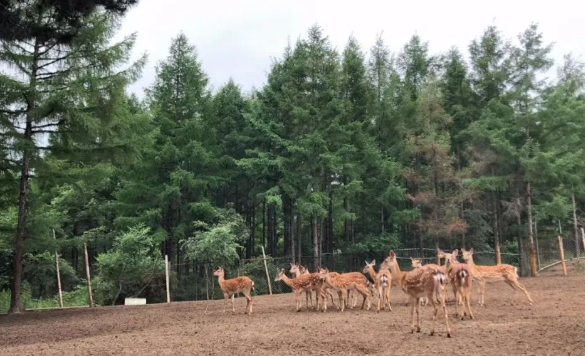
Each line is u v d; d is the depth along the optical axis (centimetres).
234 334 1085
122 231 2936
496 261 3102
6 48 1709
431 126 3144
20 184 1898
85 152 1908
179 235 3184
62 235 3134
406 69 3738
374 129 3512
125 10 1370
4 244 2080
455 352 805
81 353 907
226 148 3506
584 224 3825
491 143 2959
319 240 3453
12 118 1730
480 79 3409
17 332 1334
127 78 1866
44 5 1377
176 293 2830
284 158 3050
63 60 1845
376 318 1277
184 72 3309
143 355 868
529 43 3158
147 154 3098
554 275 2775
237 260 2969
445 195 3064
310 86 3161
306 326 1162
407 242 3775
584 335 914
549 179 3002
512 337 925
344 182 3388
